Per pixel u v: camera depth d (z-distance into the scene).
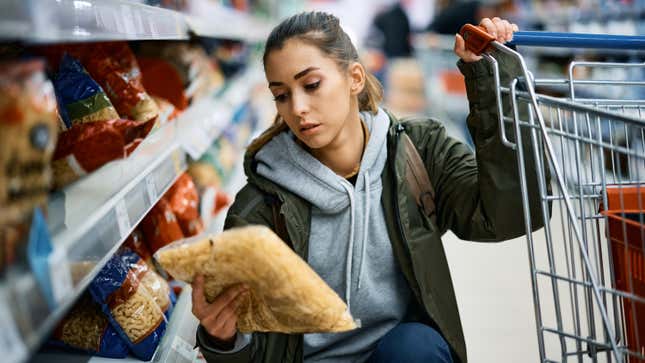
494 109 1.52
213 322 1.31
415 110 11.06
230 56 5.09
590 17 5.44
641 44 1.58
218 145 3.70
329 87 1.44
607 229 1.45
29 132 0.83
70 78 1.63
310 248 1.57
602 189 1.44
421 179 1.63
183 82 2.84
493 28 1.52
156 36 1.88
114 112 1.64
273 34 1.46
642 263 1.39
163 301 1.81
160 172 1.78
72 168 1.40
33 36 0.84
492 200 1.53
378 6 13.56
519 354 2.66
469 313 3.12
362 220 1.56
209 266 1.17
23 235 0.82
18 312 0.76
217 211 3.13
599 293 1.25
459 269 3.80
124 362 1.61
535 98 1.34
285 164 1.56
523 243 4.20
